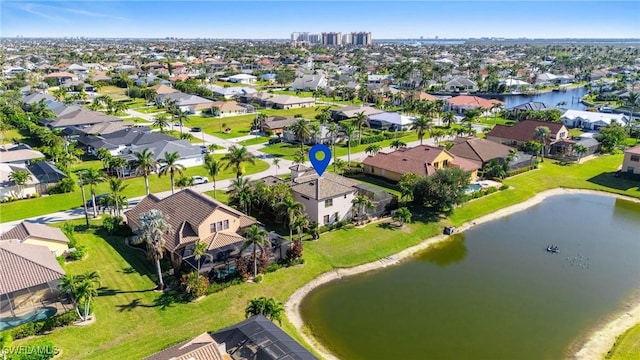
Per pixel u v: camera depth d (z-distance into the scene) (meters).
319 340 47.72
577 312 53.44
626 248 70.69
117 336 46.03
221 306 52.03
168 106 172.25
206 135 140.88
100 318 48.62
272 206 71.12
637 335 48.69
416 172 90.88
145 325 47.97
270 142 130.75
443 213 80.12
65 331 46.25
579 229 77.69
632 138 138.62
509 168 102.81
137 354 43.50
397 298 56.00
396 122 147.25
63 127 135.00
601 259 67.00
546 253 68.69
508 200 89.25
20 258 50.84
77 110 144.38
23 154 102.12
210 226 61.19
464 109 183.75
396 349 46.50
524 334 49.22
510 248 70.38
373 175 99.12
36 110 148.50
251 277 57.84
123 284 55.34
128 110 179.75
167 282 55.94
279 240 63.19
